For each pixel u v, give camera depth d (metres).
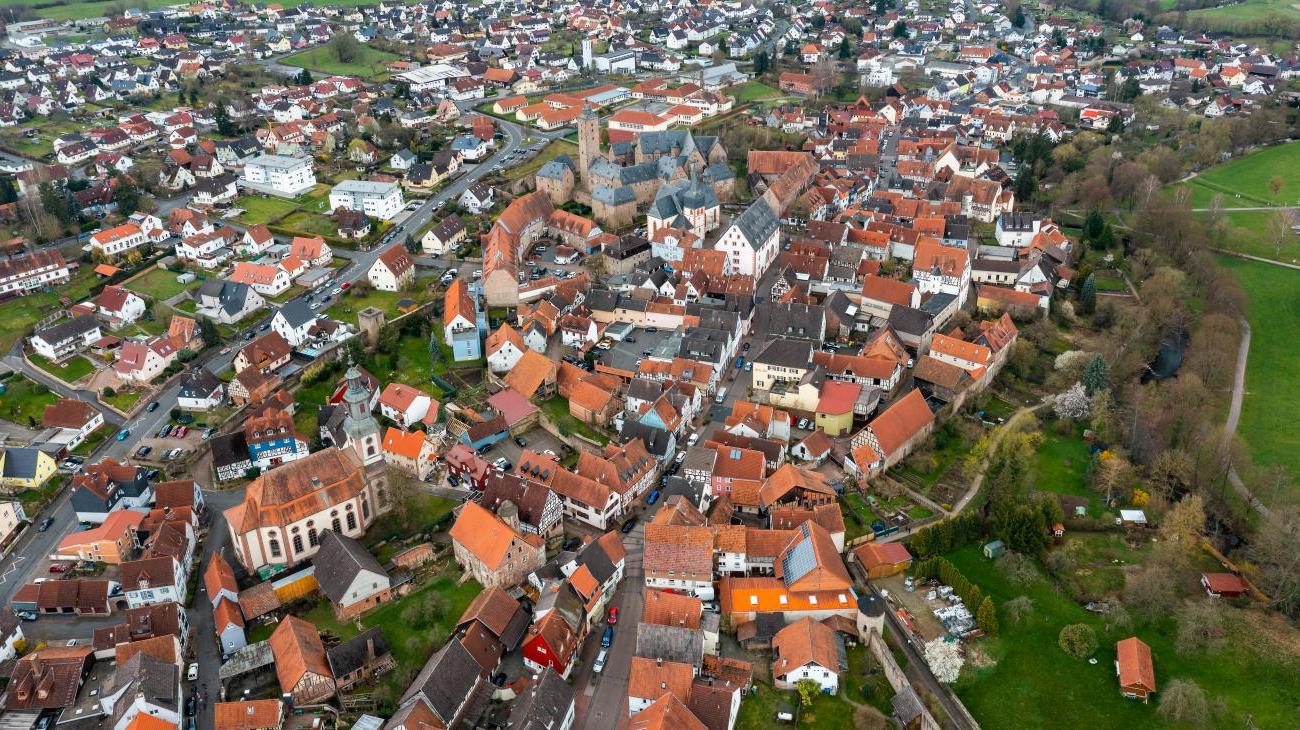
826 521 150.75
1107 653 132.75
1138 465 171.88
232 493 173.00
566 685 122.44
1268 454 174.88
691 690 120.06
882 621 134.25
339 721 122.94
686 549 143.75
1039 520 150.88
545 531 156.12
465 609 140.88
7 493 171.12
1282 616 135.75
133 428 192.25
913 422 176.12
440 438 185.38
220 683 128.25
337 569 140.88
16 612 142.50
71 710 123.81
